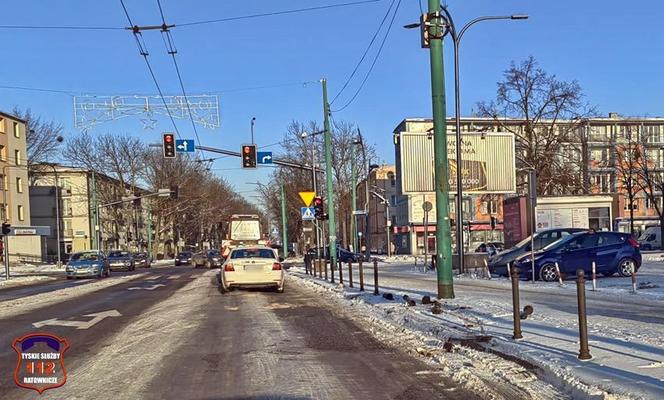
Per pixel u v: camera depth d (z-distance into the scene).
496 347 8.11
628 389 5.74
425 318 10.85
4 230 32.16
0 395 6.42
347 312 13.13
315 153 48.84
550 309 11.80
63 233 74.12
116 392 6.51
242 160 27.58
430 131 29.83
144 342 9.66
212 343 9.48
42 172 69.38
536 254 19.41
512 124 47.25
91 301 17.05
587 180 43.50
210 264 45.66
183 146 27.31
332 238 26.86
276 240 82.81
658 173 60.41
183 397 6.27
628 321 10.00
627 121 59.50
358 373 7.24
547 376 6.61
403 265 36.34
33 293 21.52
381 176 78.12
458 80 23.03
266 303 15.41
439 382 6.72
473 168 30.38
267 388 6.57
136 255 50.34
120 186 66.25
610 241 19.67
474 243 62.50
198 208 72.75
